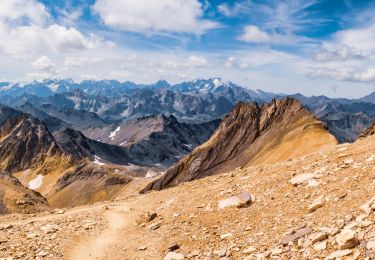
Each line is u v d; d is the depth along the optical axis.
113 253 27.41
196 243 26.55
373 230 19.48
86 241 30.28
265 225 25.81
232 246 24.31
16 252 27.66
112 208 43.69
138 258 25.97
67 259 26.39
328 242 20.38
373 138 38.84
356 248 18.94
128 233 32.12
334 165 30.66
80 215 40.28
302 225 23.12
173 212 34.66
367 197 23.09
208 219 30.19
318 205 24.80
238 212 29.52
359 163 28.69
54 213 44.75
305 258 19.92
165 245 27.59
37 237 31.17
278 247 21.88
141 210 40.56
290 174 33.19
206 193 37.59
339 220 21.86
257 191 32.16
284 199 28.55
